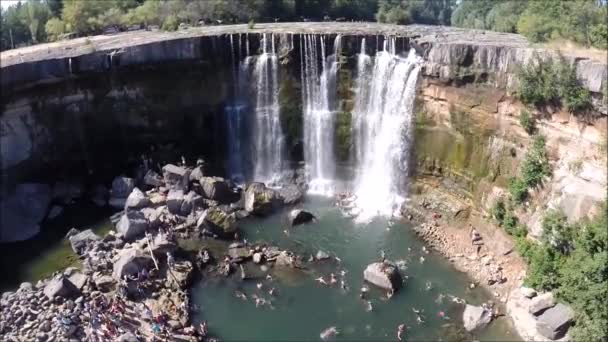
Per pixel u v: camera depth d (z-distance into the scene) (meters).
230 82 57.00
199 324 35.50
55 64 49.50
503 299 37.38
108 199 51.97
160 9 77.12
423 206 49.62
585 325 31.72
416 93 50.56
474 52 45.84
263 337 34.44
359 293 38.66
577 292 32.78
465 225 45.75
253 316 36.38
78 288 37.34
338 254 43.50
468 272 40.75
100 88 52.56
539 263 36.47
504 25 62.22
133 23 75.69
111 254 41.88
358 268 41.62
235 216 48.53
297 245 44.72
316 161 56.94
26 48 59.12
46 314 34.78
